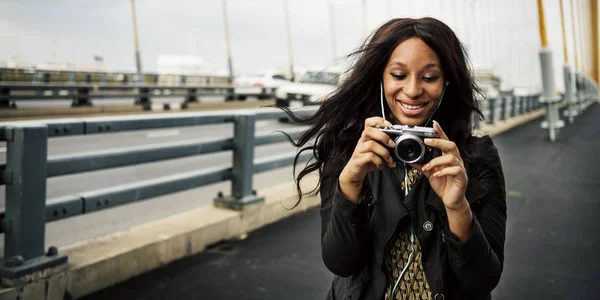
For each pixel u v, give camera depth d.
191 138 13.44
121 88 19.38
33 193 3.05
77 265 3.28
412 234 1.39
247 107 25.38
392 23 1.44
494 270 1.32
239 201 4.86
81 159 3.44
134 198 3.85
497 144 13.26
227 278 3.67
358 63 1.48
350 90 1.50
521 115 23.97
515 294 3.47
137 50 26.39
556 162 9.94
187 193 6.88
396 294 1.40
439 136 1.26
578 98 29.42
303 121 1.74
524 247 4.51
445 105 1.47
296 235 4.77
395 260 1.41
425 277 1.38
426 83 1.38
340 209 1.37
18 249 3.02
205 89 24.34
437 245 1.35
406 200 1.37
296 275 3.75
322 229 1.52
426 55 1.37
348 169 1.34
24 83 17.73
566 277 3.79
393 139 1.29
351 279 1.46
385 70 1.43
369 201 1.42
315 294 3.42
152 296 3.33
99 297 3.29
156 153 4.07
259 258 4.11
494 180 1.42
